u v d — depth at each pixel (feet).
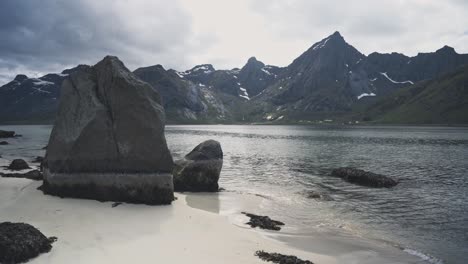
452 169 151.23
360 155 205.05
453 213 81.41
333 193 102.32
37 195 74.74
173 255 46.14
